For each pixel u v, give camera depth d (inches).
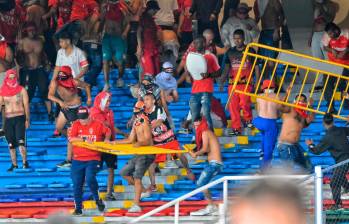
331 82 1717.5
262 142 1453.0
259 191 231.0
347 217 1194.6
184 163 1418.6
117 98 1800.0
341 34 1726.1
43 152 1638.8
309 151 1457.9
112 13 1800.0
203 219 1353.3
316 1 1804.9
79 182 1391.5
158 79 1638.8
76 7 1817.2
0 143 1676.9
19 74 1759.4
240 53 1643.7
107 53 1761.8
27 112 1569.9
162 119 1400.1
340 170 1226.6
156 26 1774.1
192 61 1521.9
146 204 1419.8
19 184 1546.5
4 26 1818.4
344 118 1510.8
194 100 1536.7
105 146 1362.0
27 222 1398.9
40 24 1843.0
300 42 1893.5
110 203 1444.4
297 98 1425.9
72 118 1584.6
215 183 1139.9
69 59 1652.3
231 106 1620.3
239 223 229.9
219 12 1904.5
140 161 1371.8
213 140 1347.2
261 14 1833.2
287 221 227.5
